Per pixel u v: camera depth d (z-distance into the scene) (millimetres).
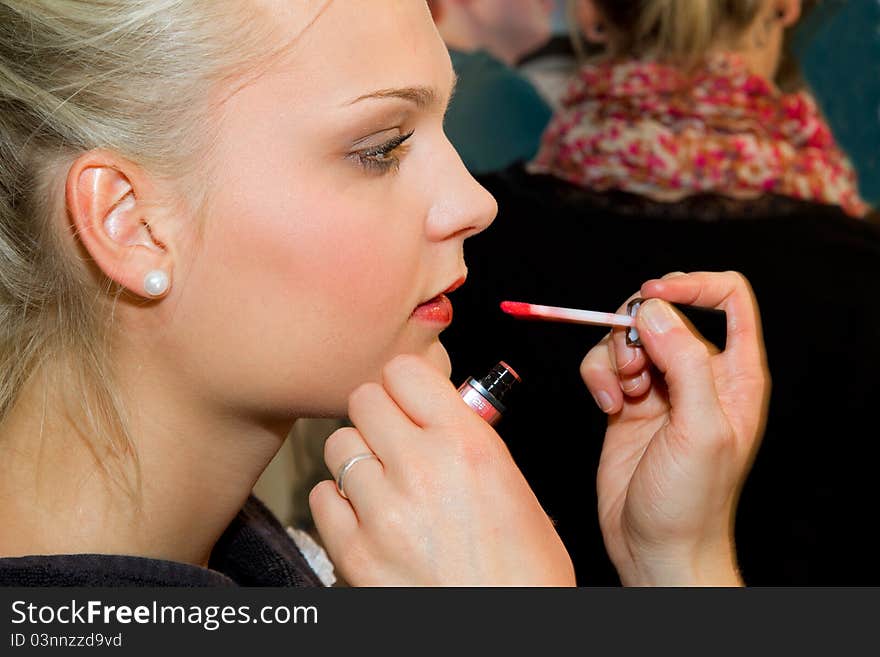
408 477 816
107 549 871
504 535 809
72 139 826
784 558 1791
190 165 823
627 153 1776
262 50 805
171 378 871
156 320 856
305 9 806
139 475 878
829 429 1753
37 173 847
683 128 1764
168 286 840
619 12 1777
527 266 1757
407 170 877
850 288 1725
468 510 809
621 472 1129
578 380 1744
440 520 809
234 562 1061
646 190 1766
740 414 1073
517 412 1792
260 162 818
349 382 881
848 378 1729
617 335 1046
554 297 1745
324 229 828
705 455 1006
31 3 824
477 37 1880
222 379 864
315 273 834
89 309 861
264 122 815
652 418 1132
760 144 1763
